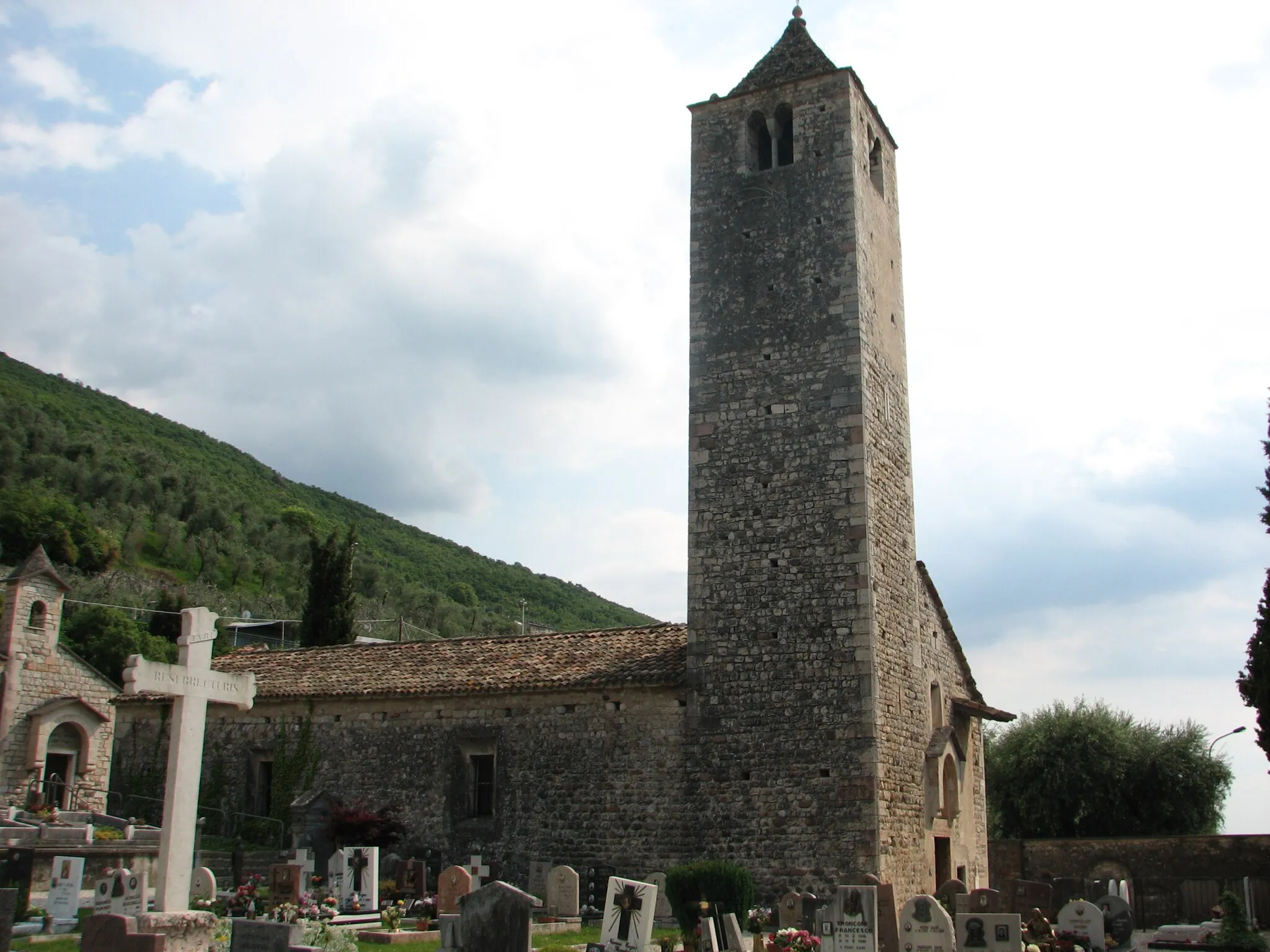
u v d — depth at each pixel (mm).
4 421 107812
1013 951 22469
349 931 24344
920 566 36625
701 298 36219
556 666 35938
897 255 39031
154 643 61812
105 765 43500
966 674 39500
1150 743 57281
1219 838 40156
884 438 34750
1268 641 33844
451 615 112562
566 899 29875
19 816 34312
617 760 33062
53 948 21359
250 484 141250
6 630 41875
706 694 32469
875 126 38812
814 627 31828
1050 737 57938
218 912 26516
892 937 24344
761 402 34469
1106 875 41250
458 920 19609
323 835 34844
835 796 30266
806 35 38125
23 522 82000
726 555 33500
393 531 151375
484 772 35406
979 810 39062
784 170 36344
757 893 30328
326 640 62406
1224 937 26562
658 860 31703
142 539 97938
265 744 38188
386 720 36750
